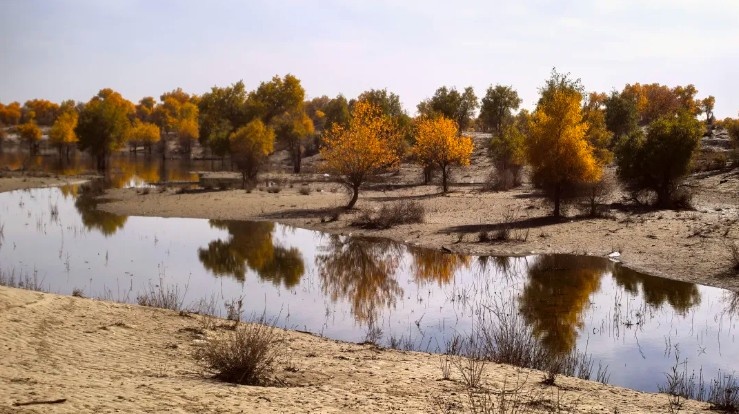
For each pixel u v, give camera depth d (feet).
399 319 45.68
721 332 42.34
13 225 95.30
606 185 107.24
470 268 65.57
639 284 56.75
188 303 48.34
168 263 67.31
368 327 43.19
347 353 32.68
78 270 61.93
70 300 37.11
